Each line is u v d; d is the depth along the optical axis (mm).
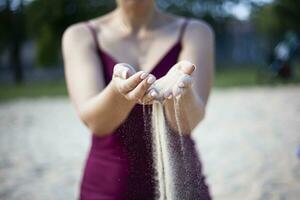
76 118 13203
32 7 35219
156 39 2430
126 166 2184
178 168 1733
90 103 2074
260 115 11391
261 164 6488
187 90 1758
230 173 6145
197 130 9695
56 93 22938
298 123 9891
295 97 14750
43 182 6348
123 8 2414
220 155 7266
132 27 2439
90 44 2416
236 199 5094
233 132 9227
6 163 7711
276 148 7461
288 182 5562
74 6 35156
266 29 36719
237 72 31297
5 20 36906
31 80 42531
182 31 2436
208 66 2400
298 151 2873
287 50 19547
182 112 1884
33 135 10547
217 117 11438
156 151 1707
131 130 1950
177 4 41344
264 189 5352
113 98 1937
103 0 36000
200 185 2002
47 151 8547
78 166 7195
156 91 1607
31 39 39969
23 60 43969
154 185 1889
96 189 2234
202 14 42062
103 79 2359
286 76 19516
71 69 2377
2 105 18656
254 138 8484
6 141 9914
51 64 36562
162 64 2383
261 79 19859
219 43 45844
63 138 9891
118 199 2180
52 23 35188
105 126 2076
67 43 2441
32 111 15781
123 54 2408
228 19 43156
